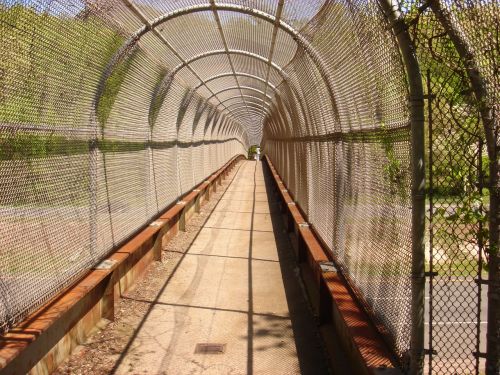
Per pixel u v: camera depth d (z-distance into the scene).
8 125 3.38
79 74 4.57
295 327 5.44
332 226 5.58
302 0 4.83
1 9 3.09
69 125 4.49
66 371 4.29
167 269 7.66
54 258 4.12
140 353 4.74
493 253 2.56
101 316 5.40
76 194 4.65
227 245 9.37
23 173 3.62
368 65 3.58
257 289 6.74
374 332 3.54
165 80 8.14
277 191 15.66
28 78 3.60
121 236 6.20
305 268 7.39
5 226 3.36
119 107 6.05
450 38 2.36
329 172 5.78
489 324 2.63
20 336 3.33
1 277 3.30
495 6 2.34
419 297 2.70
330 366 4.55
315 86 6.26
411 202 2.76
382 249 3.48
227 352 4.82
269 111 18.30
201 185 14.18
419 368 2.71
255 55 8.31
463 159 2.71
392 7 2.49
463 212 2.60
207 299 6.32
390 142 3.20
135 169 6.93
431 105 2.76
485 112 2.40
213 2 5.82
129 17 5.43
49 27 3.80
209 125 16.36
